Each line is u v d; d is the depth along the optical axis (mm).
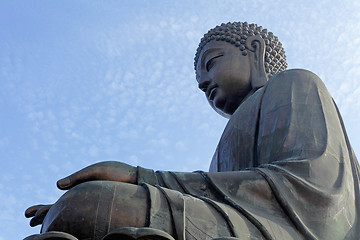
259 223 9383
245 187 10055
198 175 10133
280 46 14766
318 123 11531
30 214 9938
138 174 9891
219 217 9141
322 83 12609
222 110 14172
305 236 9836
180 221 8703
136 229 7941
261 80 13734
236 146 12234
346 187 10750
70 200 8758
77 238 8508
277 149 11320
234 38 14297
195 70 15008
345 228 10516
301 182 10273
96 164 9914
